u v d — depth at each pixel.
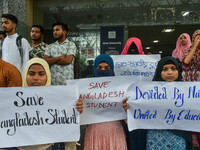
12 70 2.34
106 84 2.35
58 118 2.08
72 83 2.34
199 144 3.05
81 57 6.40
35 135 2.04
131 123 2.20
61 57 3.63
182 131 2.16
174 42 6.43
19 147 2.06
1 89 2.03
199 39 3.16
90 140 2.29
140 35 6.43
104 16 6.45
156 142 2.15
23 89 2.06
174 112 2.18
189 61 3.24
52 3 6.55
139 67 3.48
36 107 2.07
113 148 2.24
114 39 6.45
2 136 2.00
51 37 6.57
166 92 2.20
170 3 6.32
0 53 4.00
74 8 6.50
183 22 6.34
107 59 2.49
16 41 3.67
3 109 2.03
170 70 2.26
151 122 2.20
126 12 6.40
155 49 6.48
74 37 6.50
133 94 2.22
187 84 2.19
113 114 2.33
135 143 2.41
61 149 2.19
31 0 6.48
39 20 6.56
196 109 2.16
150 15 6.38
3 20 3.67
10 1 5.68
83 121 2.32
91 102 2.33
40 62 2.12
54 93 2.08
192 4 6.26
